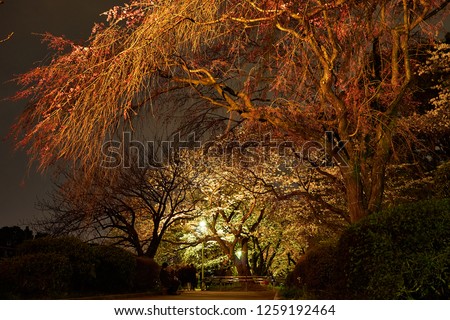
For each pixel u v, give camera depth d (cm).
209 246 4053
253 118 1533
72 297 1638
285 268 4362
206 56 1582
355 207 1510
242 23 1315
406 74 1512
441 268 901
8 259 1579
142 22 1188
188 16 1179
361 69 1327
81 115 1152
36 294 1559
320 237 2983
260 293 2567
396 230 959
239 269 3791
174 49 1236
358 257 989
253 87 1439
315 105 1488
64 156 1181
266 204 3350
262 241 3984
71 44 1311
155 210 3322
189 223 3584
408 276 920
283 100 1434
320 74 1460
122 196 2878
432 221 941
